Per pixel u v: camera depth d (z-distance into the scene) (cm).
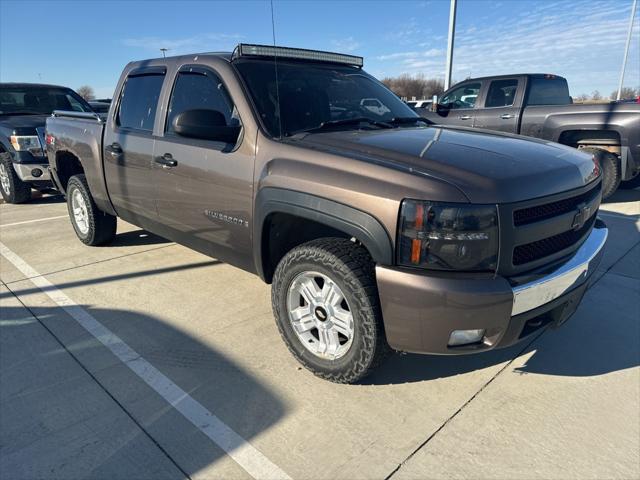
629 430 241
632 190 839
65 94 898
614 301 381
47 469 216
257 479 212
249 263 326
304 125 314
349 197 241
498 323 226
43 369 293
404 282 226
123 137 411
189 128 293
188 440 234
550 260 248
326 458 224
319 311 272
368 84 392
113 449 228
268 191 279
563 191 251
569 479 212
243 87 315
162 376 286
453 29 1190
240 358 304
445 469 217
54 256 499
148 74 399
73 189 515
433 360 305
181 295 398
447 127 355
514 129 800
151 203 394
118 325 347
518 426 245
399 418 250
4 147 744
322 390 273
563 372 291
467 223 217
